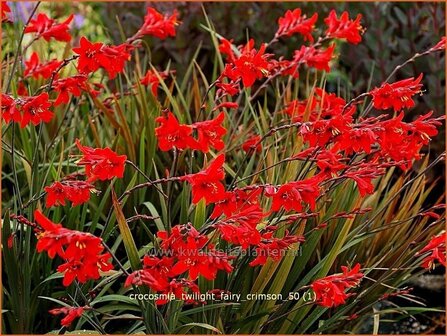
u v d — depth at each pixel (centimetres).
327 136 74
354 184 93
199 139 69
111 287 97
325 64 100
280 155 101
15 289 85
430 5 137
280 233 81
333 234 92
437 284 121
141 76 120
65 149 110
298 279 92
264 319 84
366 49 139
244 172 100
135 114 114
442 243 82
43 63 121
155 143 102
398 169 133
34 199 83
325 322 86
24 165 94
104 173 70
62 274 85
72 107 126
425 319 113
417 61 135
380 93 80
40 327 93
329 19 103
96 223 92
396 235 97
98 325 79
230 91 87
